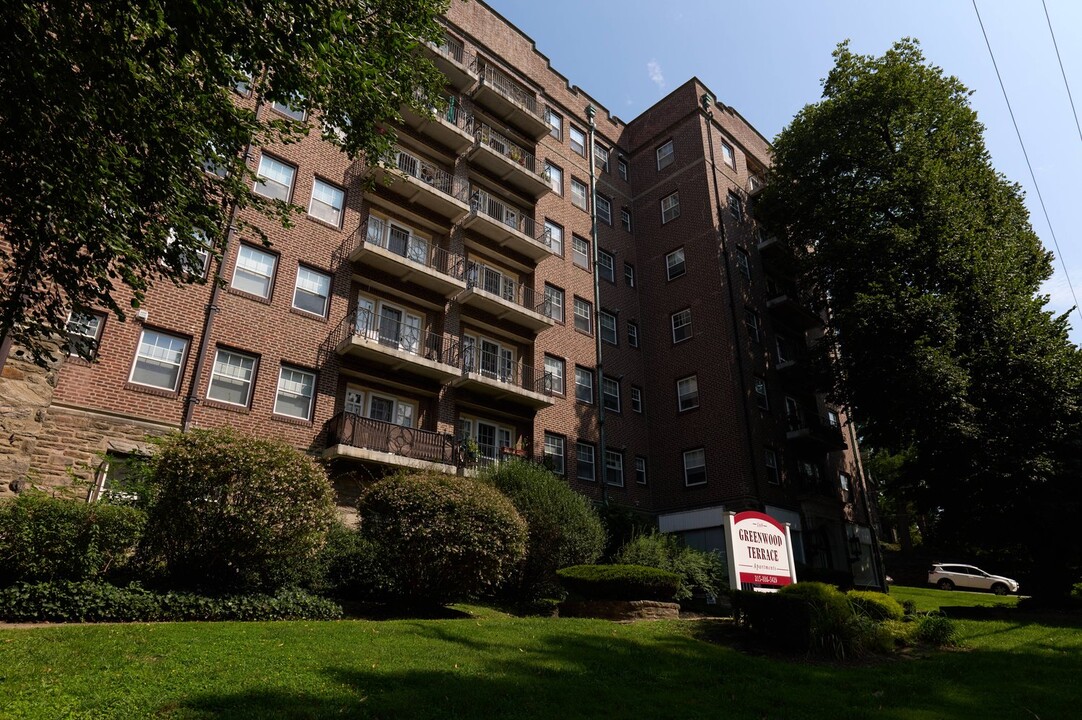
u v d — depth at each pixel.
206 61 7.51
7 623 7.98
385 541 11.41
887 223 21.69
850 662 9.62
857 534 28.25
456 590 11.73
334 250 18.78
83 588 8.72
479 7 26.86
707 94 30.62
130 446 13.73
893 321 19.56
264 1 7.43
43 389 11.44
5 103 6.89
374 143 10.68
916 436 19.44
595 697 6.74
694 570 16.59
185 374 15.04
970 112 23.48
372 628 8.87
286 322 17.09
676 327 26.97
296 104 9.00
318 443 16.66
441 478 12.37
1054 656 10.09
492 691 6.53
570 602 13.51
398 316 20.11
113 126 7.71
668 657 8.96
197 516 9.78
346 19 8.63
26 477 10.88
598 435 24.31
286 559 10.68
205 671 6.23
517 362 22.89
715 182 28.28
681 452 24.88
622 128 32.72
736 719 6.39
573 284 26.31
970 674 8.83
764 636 10.41
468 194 23.50
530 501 15.28
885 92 23.05
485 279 23.06
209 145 9.01
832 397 23.09
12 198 7.73
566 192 27.88
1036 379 17.52
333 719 5.36
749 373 25.23
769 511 22.83
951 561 35.69
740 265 27.70
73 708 5.10
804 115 25.72
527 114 25.77
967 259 19.55
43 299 8.96
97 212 7.44
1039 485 17.06
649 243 29.56
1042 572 17.50
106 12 7.16
